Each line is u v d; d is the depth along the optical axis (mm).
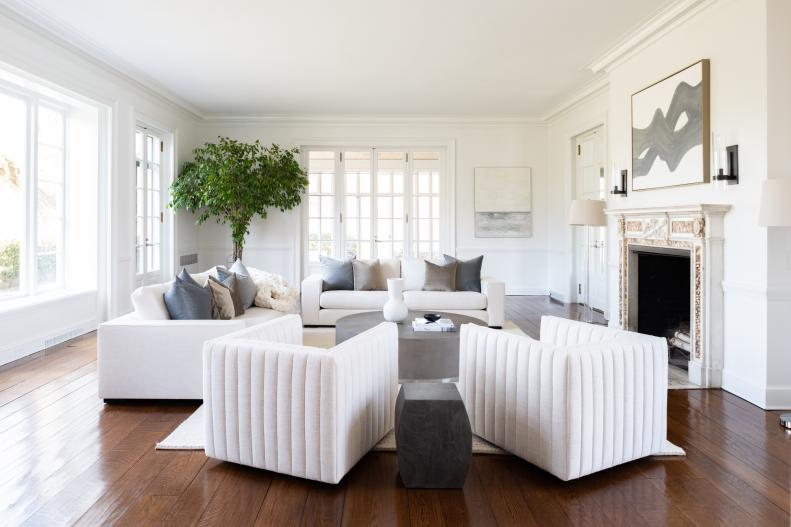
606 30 4312
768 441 2521
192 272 7473
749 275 3139
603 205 5117
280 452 2078
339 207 7922
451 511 1865
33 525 1761
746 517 1828
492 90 6246
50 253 4840
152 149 6434
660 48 4090
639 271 4398
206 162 6648
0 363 3832
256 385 2117
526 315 6098
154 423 2723
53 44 4270
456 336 3359
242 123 7691
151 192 6375
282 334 2729
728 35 3297
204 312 3320
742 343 3215
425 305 5191
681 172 3752
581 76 5652
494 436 2404
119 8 3908
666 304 4426
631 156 4512
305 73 5570
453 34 4441
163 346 2977
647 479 2123
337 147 7871
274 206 7617
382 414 2461
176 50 4820
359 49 4820
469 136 7750
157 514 1839
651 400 2277
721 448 2438
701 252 3434
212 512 1853
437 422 2023
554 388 2053
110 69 5090
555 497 1973
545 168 7758
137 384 2980
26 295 4488
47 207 4801
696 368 3494
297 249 7758
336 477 1986
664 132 3973
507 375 2309
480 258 5523
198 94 6422
